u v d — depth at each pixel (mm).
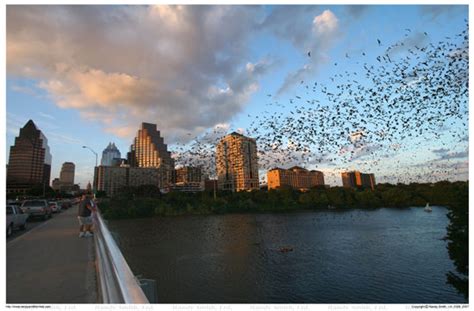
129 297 2582
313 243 36781
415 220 57688
